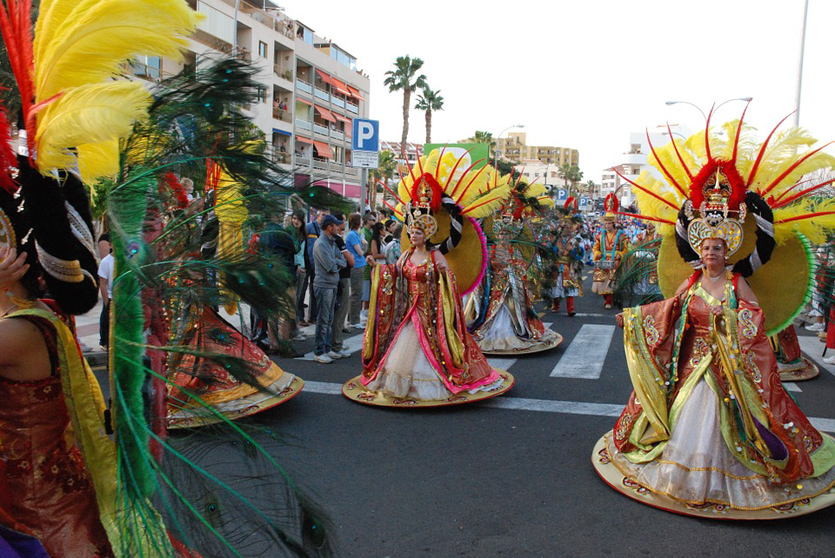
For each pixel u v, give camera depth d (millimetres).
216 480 2057
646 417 4113
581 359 8133
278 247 2465
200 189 2209
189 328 2201
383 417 5664
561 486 4184
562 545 3434
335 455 4734
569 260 12000
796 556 3262
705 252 3961
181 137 2092
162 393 2059
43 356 1903
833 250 4094
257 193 2170
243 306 2633
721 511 3664
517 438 5129
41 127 1774
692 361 4047
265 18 25859
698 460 3764
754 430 3686
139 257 1938
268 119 22281
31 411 1902
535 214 10797
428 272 6141
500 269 8688
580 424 5480
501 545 3443
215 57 2111
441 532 3588
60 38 1833
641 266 4938
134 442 1907
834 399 6238
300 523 2135
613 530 3578
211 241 2195
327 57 33062
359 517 3758
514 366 7758
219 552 2080
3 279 1839
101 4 1804
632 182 4512
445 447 4926
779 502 3621
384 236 11969
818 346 8961
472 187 6406
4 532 1843
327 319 7785
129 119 1718
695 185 3998
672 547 3379
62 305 1944
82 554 1957
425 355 6027
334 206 2275
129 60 1974
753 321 3807
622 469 4172
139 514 1944
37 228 1828
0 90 1951
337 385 6730
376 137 11203
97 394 2107
